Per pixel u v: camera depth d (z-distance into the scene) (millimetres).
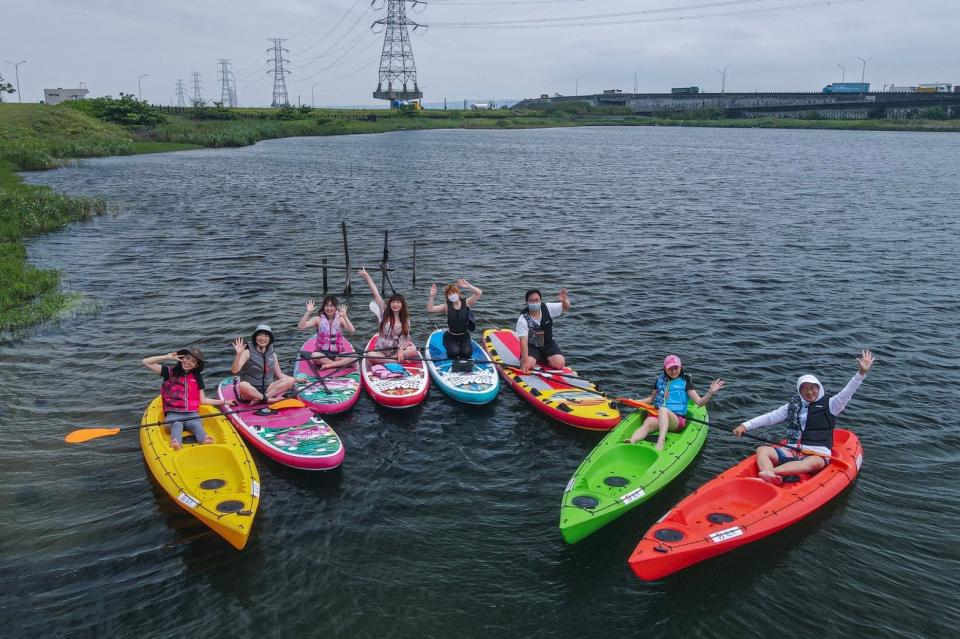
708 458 10297
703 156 70125
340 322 12914
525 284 19859
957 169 55656
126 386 12305
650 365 13805
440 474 9781
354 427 11070
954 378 13312
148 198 34750
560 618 7191
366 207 33594
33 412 11227
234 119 102500
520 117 157750
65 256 22125
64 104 75562
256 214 30922
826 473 9195
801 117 150500
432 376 12938
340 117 120875
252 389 10852
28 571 7641
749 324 16328
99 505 8836
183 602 7273
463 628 7039
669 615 7238
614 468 9523
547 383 12367
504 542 8367
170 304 17203
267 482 9430
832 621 7172
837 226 29266
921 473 9883
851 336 15594
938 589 7625
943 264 22391
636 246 25078
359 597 7410
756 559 8039
